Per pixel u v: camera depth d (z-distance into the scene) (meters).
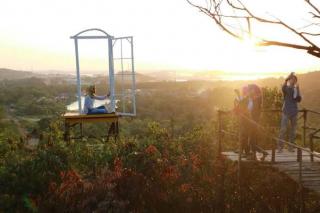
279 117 14.11
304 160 10.10
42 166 10.08
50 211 8.94
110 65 14.66
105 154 10.98
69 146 11.38
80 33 14.58
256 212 9.53
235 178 10.17
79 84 14.55
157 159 10.37
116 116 14.16
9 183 9.65
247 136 9.94
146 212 9.19
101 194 9.19
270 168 9.95
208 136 12.60
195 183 10.05
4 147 11.49
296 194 9.62
